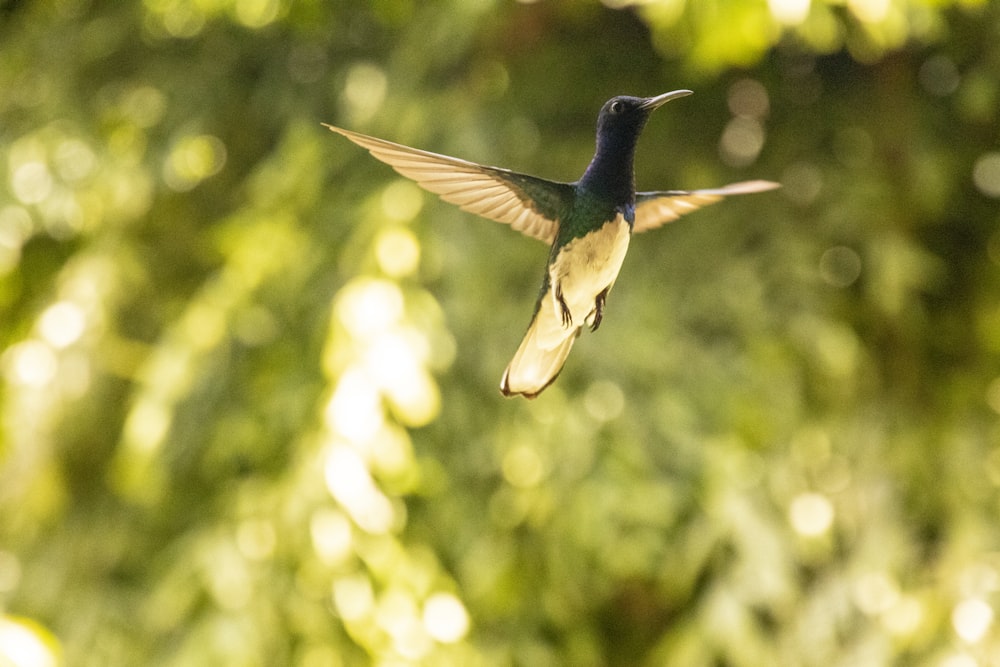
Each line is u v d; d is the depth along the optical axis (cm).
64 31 1113
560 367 491
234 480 962
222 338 924
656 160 1048
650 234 1031
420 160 445
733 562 916
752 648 877
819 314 964
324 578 849
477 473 938
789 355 965
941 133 1027
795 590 921
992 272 1048
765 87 1070
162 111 1055
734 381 960
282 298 963
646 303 978
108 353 990
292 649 869
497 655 915
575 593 932
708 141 1064
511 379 491
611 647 998
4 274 1006
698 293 996
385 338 839
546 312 493
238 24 1053
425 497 930
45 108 1068
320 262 956
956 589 875
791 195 1031
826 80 1070
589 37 1045
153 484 944
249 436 934
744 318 970
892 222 986
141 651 926
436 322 879
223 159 1081
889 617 883
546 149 1019
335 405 826
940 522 947
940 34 874
